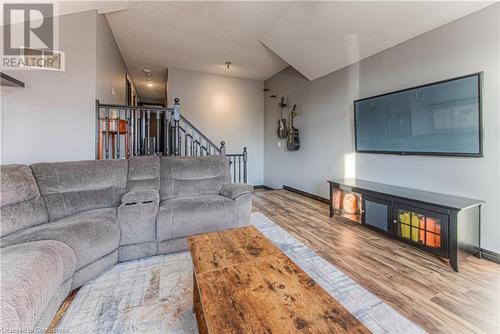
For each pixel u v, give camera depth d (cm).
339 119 385
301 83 475
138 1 287
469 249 208
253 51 435
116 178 245
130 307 149
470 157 223
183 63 497
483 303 154
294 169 508
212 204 237
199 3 289
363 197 281
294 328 79
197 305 136
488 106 212
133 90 684
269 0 284
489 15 211
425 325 135
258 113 622
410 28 260
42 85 269
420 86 258
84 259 166
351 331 78
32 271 112
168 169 276
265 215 347
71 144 285
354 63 354
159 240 215
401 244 245
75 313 143
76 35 283
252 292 99
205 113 558
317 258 215
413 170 276
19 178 183
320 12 281
